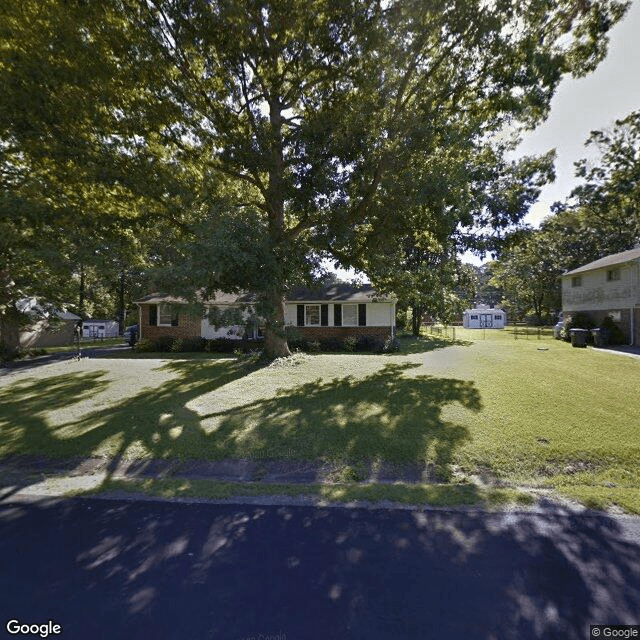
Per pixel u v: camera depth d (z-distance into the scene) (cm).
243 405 727
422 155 847
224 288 768
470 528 314
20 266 1341
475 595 235
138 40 759
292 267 848
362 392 793
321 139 776
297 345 1750
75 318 2827
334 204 870
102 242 923
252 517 342
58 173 855
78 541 305
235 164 920
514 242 1091
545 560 269
